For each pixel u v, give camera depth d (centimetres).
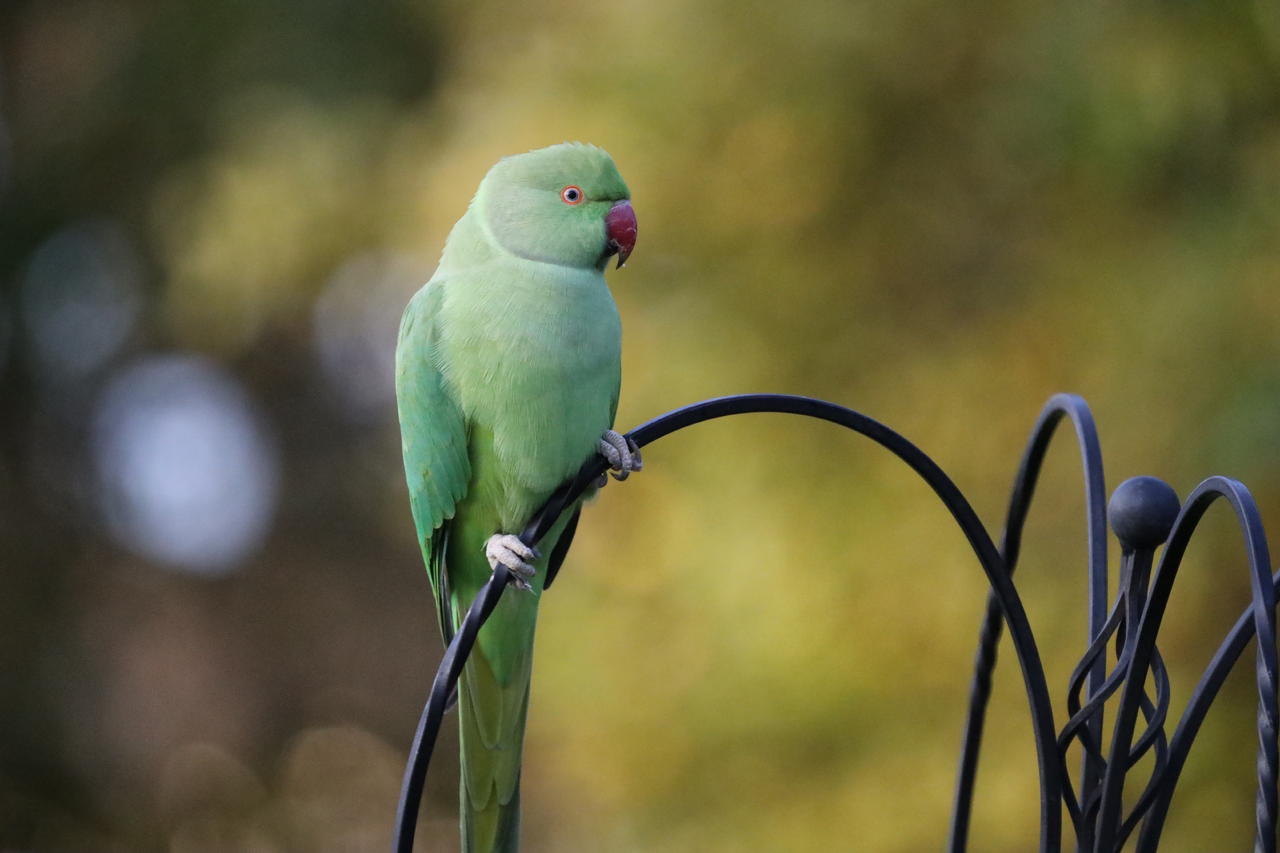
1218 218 984
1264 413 930
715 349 1056
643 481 1069
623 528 1076
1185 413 971
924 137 1082
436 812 2042
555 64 1140
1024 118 1027
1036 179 1061
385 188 1623
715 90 1070
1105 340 1009
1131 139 988
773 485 1055
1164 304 986
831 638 1045
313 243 1659
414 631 2133
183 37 1867
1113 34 1002
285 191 1648
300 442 2111
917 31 1068
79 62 1981
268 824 2038
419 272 1371
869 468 1053
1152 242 1016
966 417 1044
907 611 1038
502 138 1128
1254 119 995
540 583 586
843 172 1073
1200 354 972
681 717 1067
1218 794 992
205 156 1766
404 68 1800
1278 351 952
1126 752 397
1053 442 1023
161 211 1761
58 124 1950
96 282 1981
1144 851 400
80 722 1931
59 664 1933
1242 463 935
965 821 505
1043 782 423
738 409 441
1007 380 1039
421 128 1549
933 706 1041
